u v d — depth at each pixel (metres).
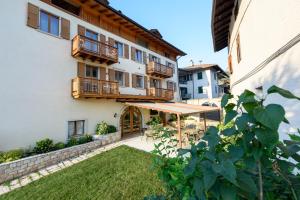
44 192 6.27
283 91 1.20
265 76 5.84
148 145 12.78
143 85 20.78
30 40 11.02
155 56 23.30
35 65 11.19
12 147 9.92
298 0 3.90
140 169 7.90
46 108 11.58
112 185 6.48
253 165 1.26
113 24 17.34
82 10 14.52
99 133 13.88
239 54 9.48
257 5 6.25
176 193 2.19
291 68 4.32
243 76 8.76
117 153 10.77
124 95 16.45
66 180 7.15
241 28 8.55
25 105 10.59
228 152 1.36
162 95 22.30
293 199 1.43
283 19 4.52
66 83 12.84
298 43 4.01
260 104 1.23
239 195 1.29
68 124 13.07
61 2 13.76
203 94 37.47
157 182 6.53
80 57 13.91
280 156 1.45
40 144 10.12
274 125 1.01
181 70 38.03
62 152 10.25
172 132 4.11
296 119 4.17
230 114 1.38
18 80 10.37
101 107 15.36
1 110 9.65
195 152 1.60
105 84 14.66
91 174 7.61
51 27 12.48
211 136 1.50
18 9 10.58
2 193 6.54
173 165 2.39
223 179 1.27
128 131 18.36
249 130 1.23
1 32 9.83
